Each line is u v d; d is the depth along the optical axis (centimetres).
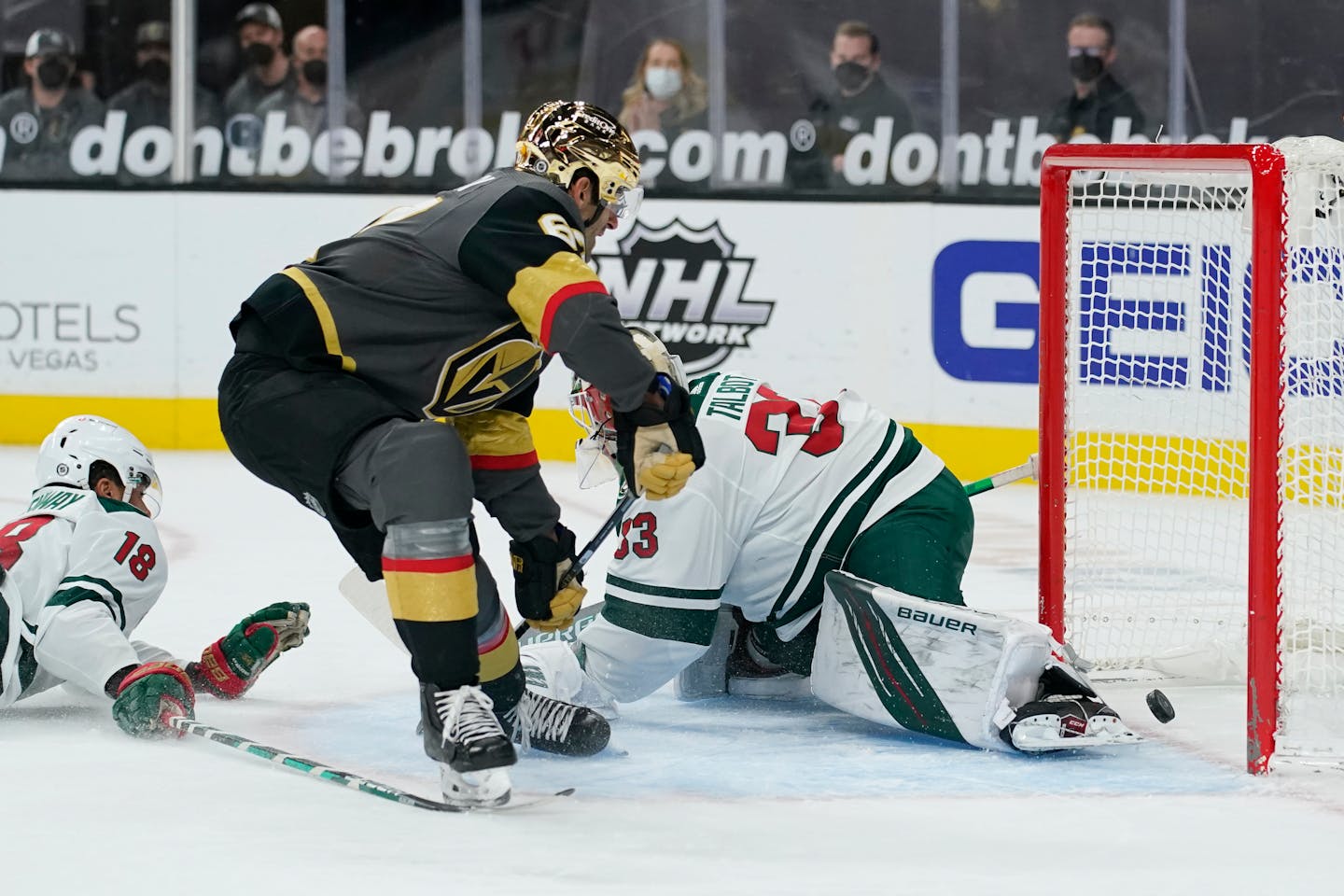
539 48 2066
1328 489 850
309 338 603
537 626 687
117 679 702
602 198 641
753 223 1881
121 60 2066
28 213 2030
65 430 755
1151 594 1024
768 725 747
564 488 1667
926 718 694
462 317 609
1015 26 1911
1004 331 1788
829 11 1952
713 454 721
